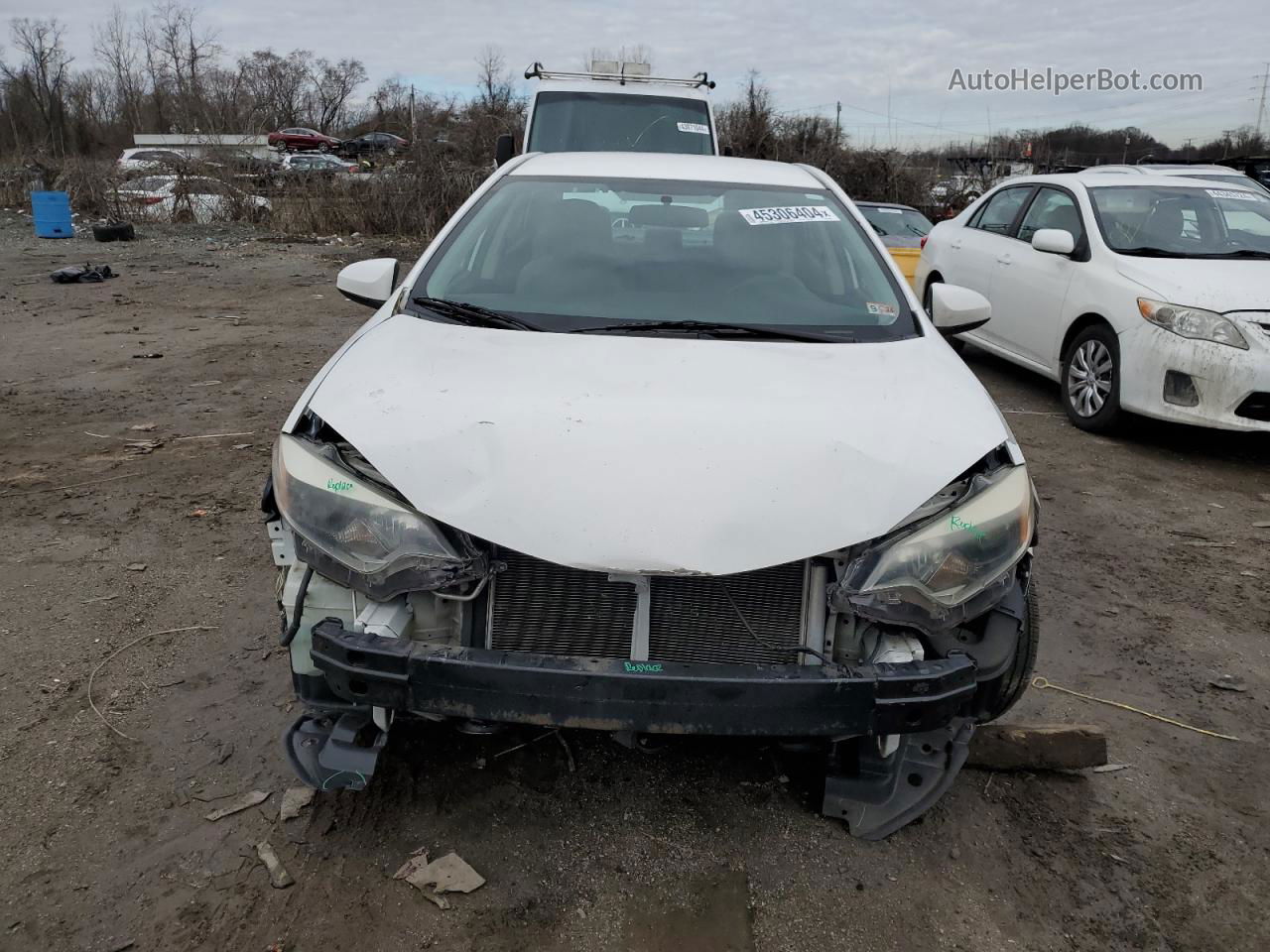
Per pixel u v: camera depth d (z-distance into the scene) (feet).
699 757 9.40
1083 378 22.04
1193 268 20.40
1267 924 7.80
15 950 6.94
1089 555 15.07
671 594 7.49
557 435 7.62
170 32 178.50
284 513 7.61
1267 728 10.60
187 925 7.24
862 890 7.91
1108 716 10.69
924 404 8.51
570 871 7.95
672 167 12.95
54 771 8.89
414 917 7.41
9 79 168.55
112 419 20.36
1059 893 8.03
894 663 7.32
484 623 7.63
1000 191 27.50
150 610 12.04
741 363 9.02
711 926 7.47
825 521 7.22
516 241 11.32
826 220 11.98
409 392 8.22
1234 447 21.17
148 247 53.01
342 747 7.95
